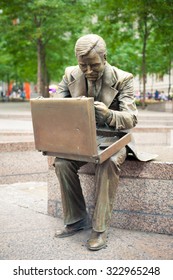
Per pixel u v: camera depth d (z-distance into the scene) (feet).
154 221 12.32
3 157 20.25
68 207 11.95
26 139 23.65
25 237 11.98
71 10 72.28
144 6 61.62
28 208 15.11
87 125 9.77
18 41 77.10
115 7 68.64
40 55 79.36
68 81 11.75
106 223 11.26
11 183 20.51
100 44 10.39
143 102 86.63
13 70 120.98
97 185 11.01
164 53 77.77
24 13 72.43
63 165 11.34
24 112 62.13
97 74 10.78
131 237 12.00
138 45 100.07
